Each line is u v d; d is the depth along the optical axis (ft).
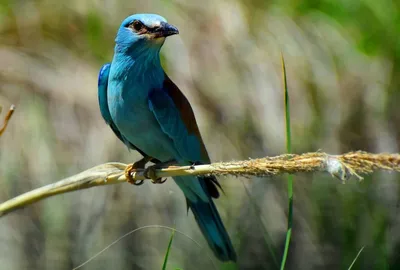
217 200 41.70
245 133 41.55
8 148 40.14
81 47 43.06
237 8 43.98
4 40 42.93
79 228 40.42
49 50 42.86
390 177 42.96
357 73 44.32
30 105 41.06
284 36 43.86
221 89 42.04
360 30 45.11
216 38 43.09
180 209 41.16
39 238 40.11
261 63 42.88
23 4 43.86
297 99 43.14
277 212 41.96
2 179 39.60
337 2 45.37
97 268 40.01
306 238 42.04
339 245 41.96
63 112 41.01
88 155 40.01
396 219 42.19
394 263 40.47
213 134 41.32
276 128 41.88
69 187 21.75
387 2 45.16
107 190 40.91
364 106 43.86
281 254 41.24
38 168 39.88
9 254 39.60
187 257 40.75
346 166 16.01
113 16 43.37
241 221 41.42
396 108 43.98
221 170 18.81
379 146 43.37
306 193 42.75
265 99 42.32
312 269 41.50
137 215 40.83
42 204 40.52
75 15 43.52
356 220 42.32
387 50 44.88
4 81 41.55
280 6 44.75
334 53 44.32
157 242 40.78
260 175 17.90
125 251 40.45
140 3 43.42
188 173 20.07
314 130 42.96
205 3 43.91
